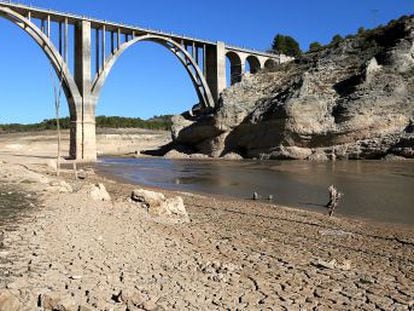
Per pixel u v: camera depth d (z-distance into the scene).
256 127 71.44
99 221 14.91
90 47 65.88
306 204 26.56
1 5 56.66
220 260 11.56
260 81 85.31
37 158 67.50
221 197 29.77
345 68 72.81
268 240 14.87
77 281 8.80
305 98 65.94
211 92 87.56
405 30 71.06
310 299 8.85
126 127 160.12
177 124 88.50
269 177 42.22
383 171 42.88
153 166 59.78
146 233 14.03
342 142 61.41
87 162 64.31
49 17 61.62
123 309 7.60
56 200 18.48
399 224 20.19
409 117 59.09
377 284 10.04
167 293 8.70
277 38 129.25
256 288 9.37
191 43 82.81
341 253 13.38
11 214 15.06
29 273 8.99
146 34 73.81
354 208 24.59
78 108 65.25
